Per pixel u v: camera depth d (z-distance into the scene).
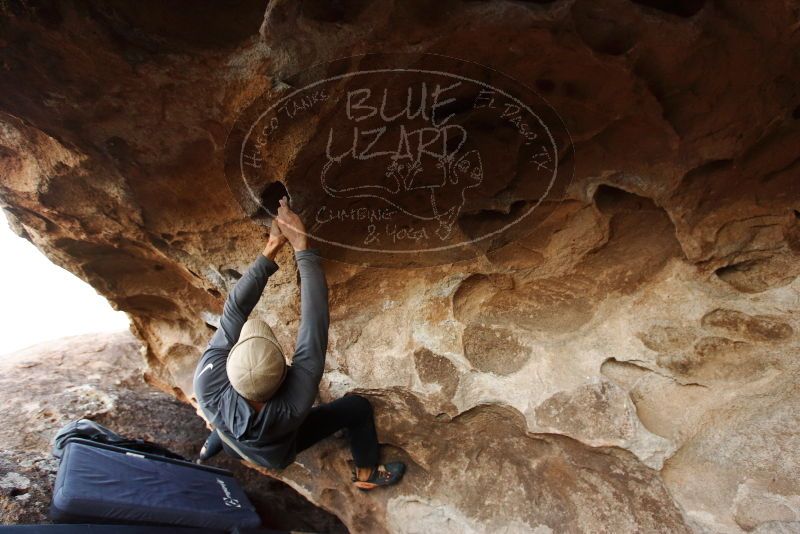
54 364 4.02
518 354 2.04
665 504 1.88
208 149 1.64
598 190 1.70
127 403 3.51
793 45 1.23
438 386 2.12
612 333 1.91
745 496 1.74
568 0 1.14
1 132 1.74
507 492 2.20
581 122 1.46
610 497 2.00
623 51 1.25
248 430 1.79
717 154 1.46
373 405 2.29
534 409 1.98
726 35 1.21
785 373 1.68
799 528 1.64
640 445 1.85
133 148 1.64
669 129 1.41
